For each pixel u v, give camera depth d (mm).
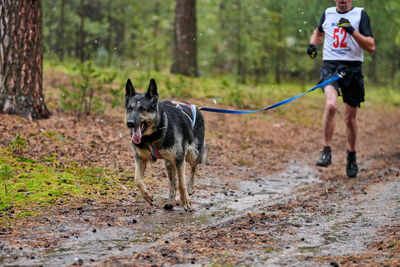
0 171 6000
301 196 6480
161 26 26141
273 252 3857
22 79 8750
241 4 25000
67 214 5012
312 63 26203
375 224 4645
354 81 6992
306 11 18141
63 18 22109
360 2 18266
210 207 5840
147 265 3506
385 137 14469
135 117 4820
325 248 3980
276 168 9109
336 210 5434
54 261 3627
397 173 7684
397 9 18797
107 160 7602
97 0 24766
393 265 3289
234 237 4320
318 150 11648
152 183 6840
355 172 7836
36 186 5805
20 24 8656
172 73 19391
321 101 21000
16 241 4090
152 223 4945
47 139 7953
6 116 8477
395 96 29797
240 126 12766
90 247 4035
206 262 3588
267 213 5398
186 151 5586
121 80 15422
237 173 8320
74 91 11250
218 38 27766
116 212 5262
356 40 6500
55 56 21875
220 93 16656
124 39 27719
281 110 16328
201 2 27453
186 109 5898
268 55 26266
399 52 28094
